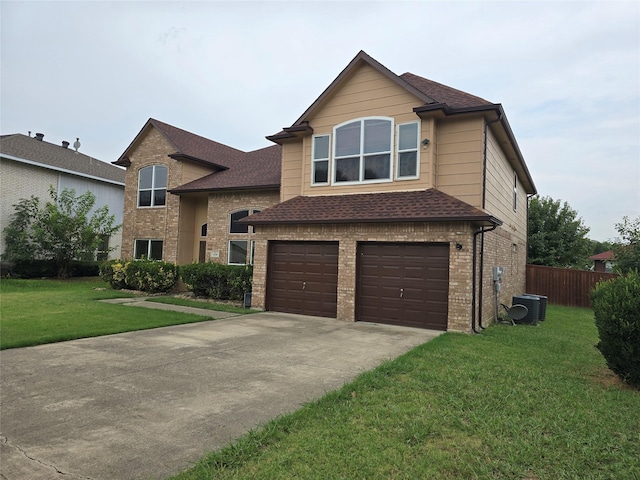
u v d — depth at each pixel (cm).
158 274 1605
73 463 339
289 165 1431
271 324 1051
